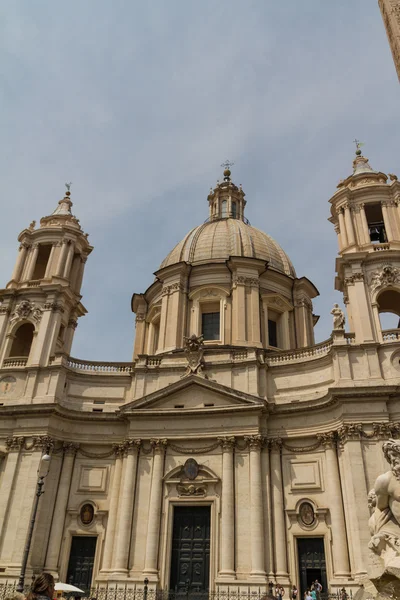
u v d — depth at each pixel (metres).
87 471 34.34
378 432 29.31
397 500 8.15
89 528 32.62
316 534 29.67
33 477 32.47
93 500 33.34
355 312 34.19
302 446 32.38
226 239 47.81
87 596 30.11
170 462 33.09
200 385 34.56
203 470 32.38
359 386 30.27
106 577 30.36
